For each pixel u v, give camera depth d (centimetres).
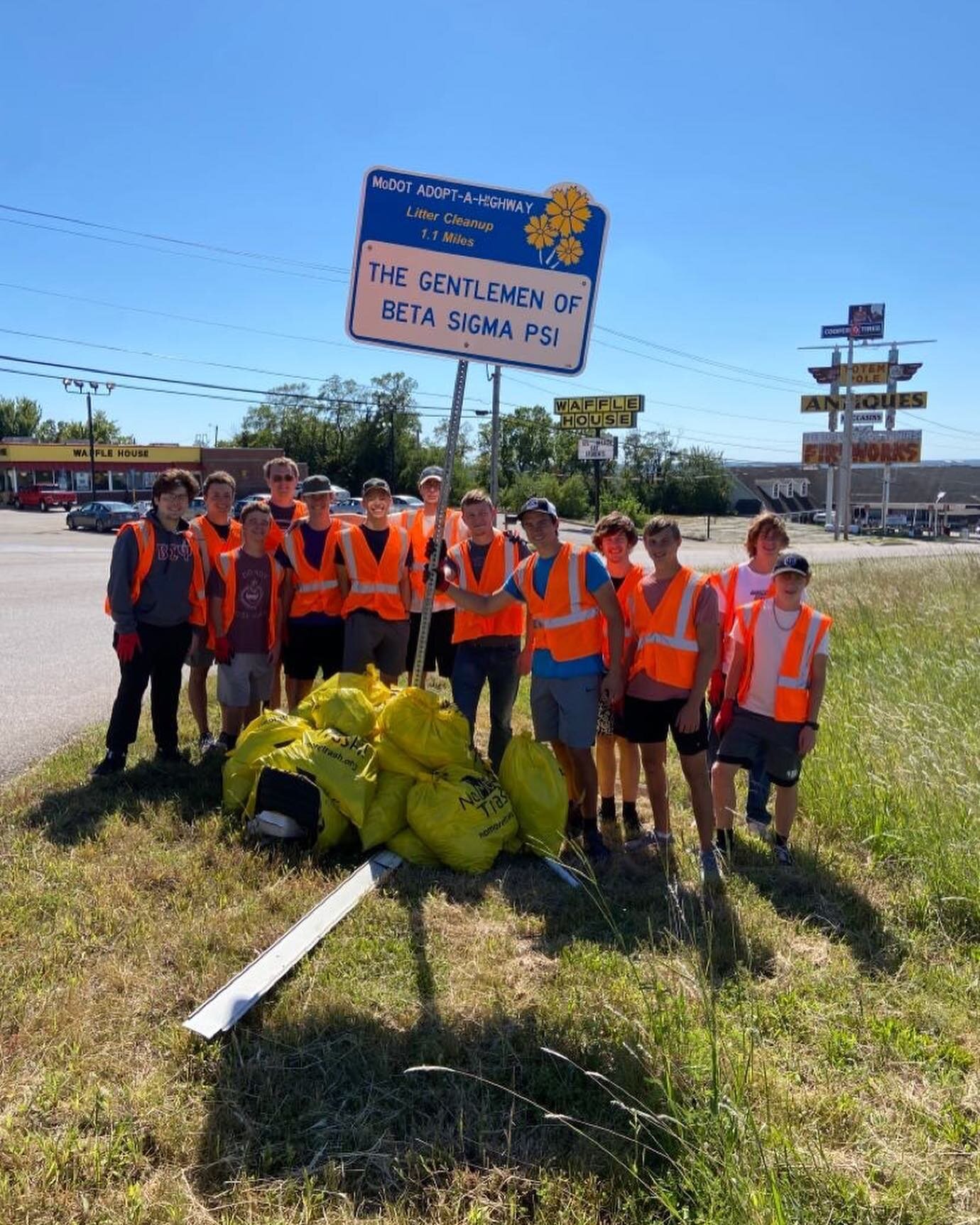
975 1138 260
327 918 368
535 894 412
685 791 571
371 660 592
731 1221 215
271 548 600
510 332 402
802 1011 321
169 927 361
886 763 527
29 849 435
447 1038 294
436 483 704
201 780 542
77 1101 260
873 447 6925
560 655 463
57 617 1272
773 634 463
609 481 7481
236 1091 268
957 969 354
